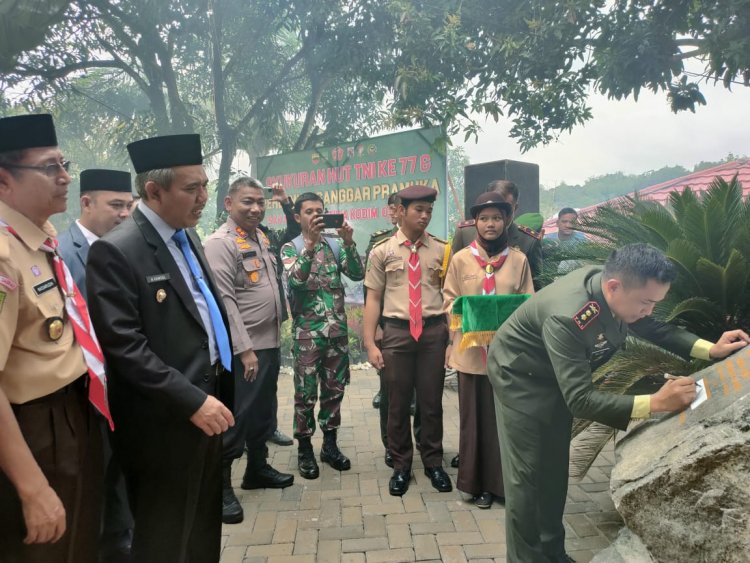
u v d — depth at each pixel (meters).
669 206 3.12
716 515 1.51
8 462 1.42
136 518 2.03
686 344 2.19
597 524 3.05
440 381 3.55
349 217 8.01
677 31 6.59
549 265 3.64
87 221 2.80
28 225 1.60
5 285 1.44
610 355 2.67
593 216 3.31
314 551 2.83
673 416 1.93
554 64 7.05
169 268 2.02
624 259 1.90
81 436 1.71
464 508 3.26
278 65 12.30
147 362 1.85
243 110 13.35
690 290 2.69
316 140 12.05
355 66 9.24
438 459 3.57
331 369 3.86
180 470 2.01
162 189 1.99
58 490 1.62
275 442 4.37
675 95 6.76
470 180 6.87
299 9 9.73
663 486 1.62
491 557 2.75
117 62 11.40
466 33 7.41
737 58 5.76
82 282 2.66
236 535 3.00
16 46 8.22
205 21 10.91
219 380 2.23
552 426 2.37
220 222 5.68
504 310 3.16
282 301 4.00
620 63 6.55
